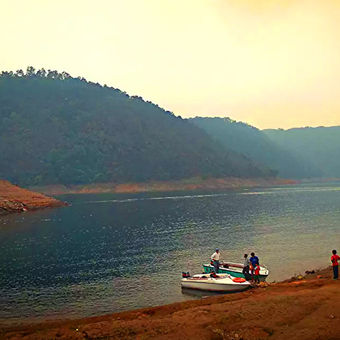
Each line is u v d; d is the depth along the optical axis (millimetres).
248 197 115625
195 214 69188
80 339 13000
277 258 31172
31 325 16969
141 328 13461
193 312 14945
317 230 47125
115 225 54562
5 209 72688
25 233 47219
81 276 26422
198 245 38219
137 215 68250
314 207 79562
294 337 11859
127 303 20312
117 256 33188
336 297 15414
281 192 142625
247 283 21016
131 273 27109
